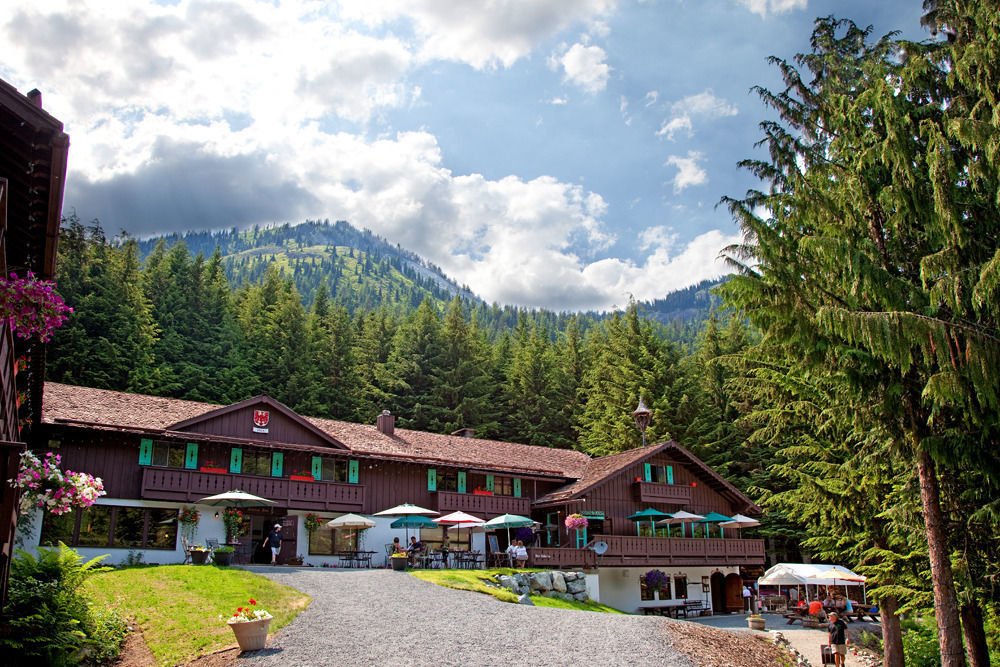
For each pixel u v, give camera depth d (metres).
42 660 12.27
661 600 35.88
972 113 14.52
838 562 36.94
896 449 16.80
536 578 27.67
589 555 32.28
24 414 18.64
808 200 16.72
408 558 29.02
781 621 34.59
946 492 16.98
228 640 14.41
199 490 28.27
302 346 59.97
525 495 37.72
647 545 34.62
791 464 25.73
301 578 22.47
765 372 23.58
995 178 14.35
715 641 18.27
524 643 15.55
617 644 15.92
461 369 61.03
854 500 21.88
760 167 18.22
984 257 14.99
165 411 29.66
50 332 10.09
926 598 19.14
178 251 65.31
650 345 51.34
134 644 14.29
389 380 59.56
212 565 22.69
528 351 64.69
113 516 26.58
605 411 51.56
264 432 30.72
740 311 17.17
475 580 24.83
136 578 19.48
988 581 16.28
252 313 65.94
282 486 30.39
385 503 33.47
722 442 46.25
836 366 16.44
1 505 9.59
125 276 53.53
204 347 56.22
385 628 16.17
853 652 26.47
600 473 36.91
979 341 13.48
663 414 46.56
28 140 10.12
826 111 18.05
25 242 11.80
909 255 17.06
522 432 58.69
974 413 14.41
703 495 39.88
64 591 13.87
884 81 15.84
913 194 15.63
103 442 27.00
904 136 15.52
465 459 35.97
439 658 13.84
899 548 21.84
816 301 16.17
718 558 37.34
